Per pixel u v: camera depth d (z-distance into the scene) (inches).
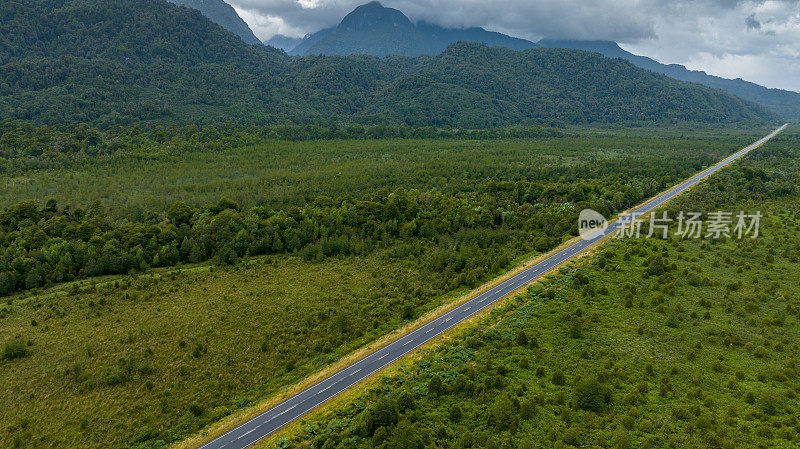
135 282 4072.3
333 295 3890.3
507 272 4256.9
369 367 2854.3
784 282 3612.2
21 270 3905.0
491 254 4613.7
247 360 2987.2
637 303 3363.7
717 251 4291.3
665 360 2652.6
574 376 2532.0
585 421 2175.2
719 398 2298.2
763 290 3494.1
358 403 2465.6
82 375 2760.8
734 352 2711.6
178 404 2578.7
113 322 3383.4
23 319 3385.8
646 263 4057.6
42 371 2812.5
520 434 2111.2
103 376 2763.3
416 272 4382.4
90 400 2591.0
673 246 4493.1
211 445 2276.1
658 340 2866.6
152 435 2348.7
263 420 2436.0
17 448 2255.2
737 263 4003.4
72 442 2299.5
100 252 4347.9
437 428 2170.3
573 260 4377.5
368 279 4237.2
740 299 3371.1
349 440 2170.3
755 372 2507.4
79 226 4648.1
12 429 2362.2
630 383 2448.3
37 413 2482.8
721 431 2052.2
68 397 2610.7
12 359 2913.4
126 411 2516.0
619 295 3518.7
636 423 2140.7
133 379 2768.2
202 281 4146.2
